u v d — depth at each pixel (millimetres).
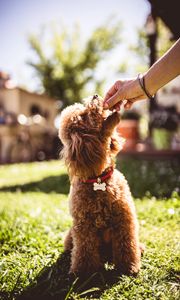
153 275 607
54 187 1604
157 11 1471
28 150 3156
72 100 4926
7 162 2914
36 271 650
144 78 598
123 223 617
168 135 2596
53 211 1108
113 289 573
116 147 635
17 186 1697
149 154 2438
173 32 1646
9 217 1051
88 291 558
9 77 3123
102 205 611
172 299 526
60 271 663
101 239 640
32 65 5094
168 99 2967
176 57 553
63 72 5008
